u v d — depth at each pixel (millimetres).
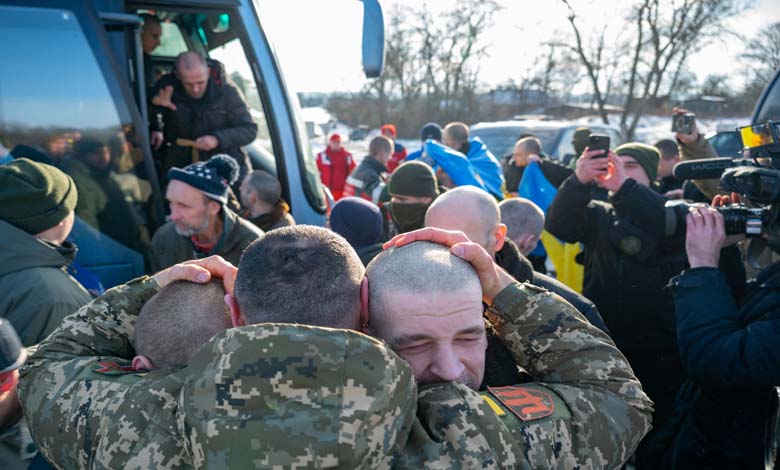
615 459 1232
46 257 2318
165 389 1172
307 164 4164
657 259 3074
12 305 2211
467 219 2098
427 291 1202
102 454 1147
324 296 1167
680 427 2412
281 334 1041
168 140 4039
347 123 36688
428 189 3334
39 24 3111
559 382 1340
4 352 1389
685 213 2959
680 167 2725
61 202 2369
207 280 1423
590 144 3113
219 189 3049
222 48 4129
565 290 2514
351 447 995
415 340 1208
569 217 3252
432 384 1217
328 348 1034
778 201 2100
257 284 1174
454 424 1113
